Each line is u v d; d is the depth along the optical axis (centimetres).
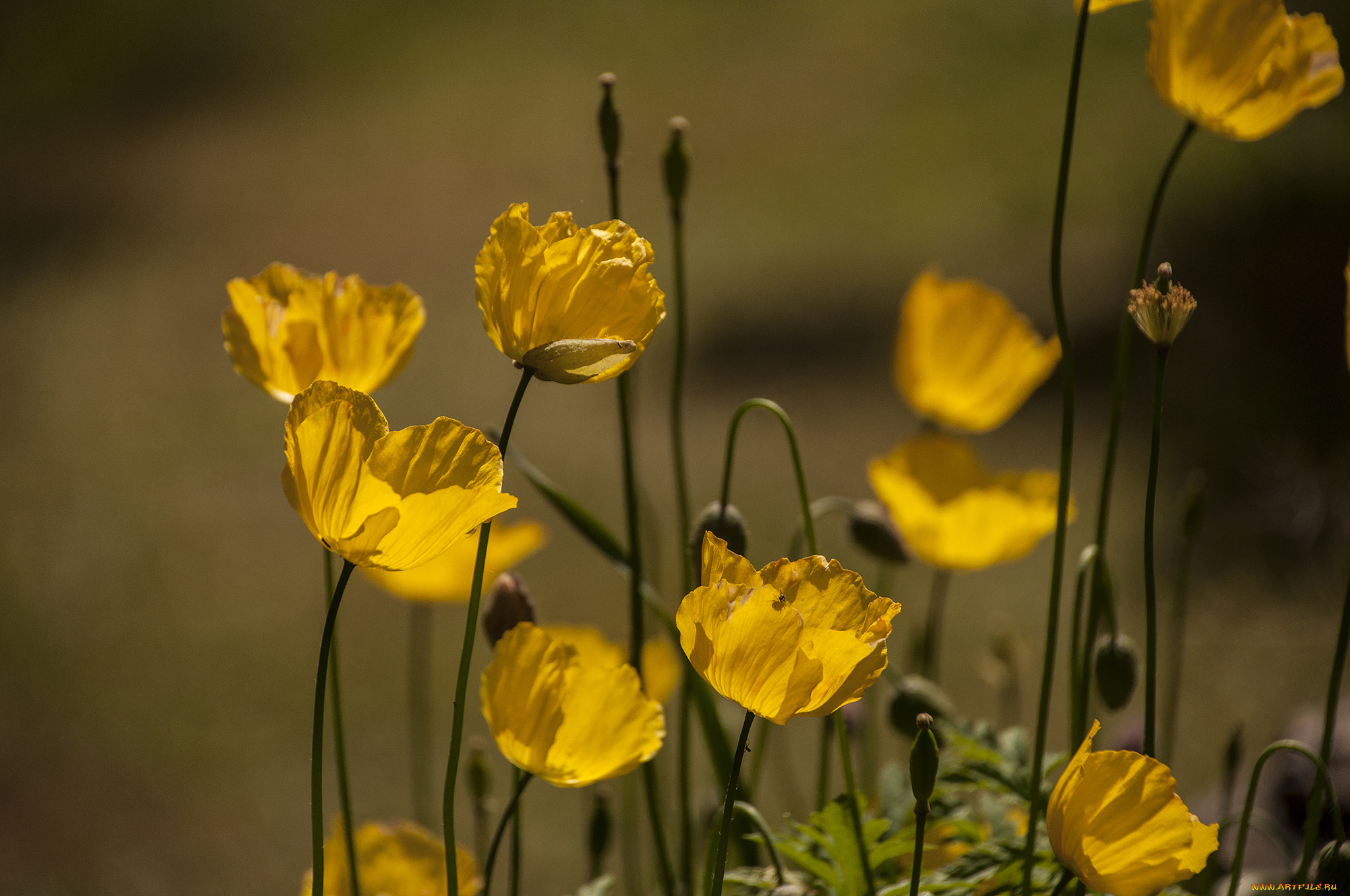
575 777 151
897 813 161
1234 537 538
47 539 623
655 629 289
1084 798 145
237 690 484
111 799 424
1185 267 810
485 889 161
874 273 887
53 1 1684
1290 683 443
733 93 1273
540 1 1565
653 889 179
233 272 1022
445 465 143
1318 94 156
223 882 382
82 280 1032
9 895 376
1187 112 157
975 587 515
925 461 177
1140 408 670
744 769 225
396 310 154
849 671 143
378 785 411
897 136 1123
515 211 146
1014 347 179
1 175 1312
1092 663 164
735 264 932
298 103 1415
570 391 759
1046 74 1164
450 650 506
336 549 144
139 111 1455
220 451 717
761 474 632
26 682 500
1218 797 217
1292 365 684
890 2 1402
